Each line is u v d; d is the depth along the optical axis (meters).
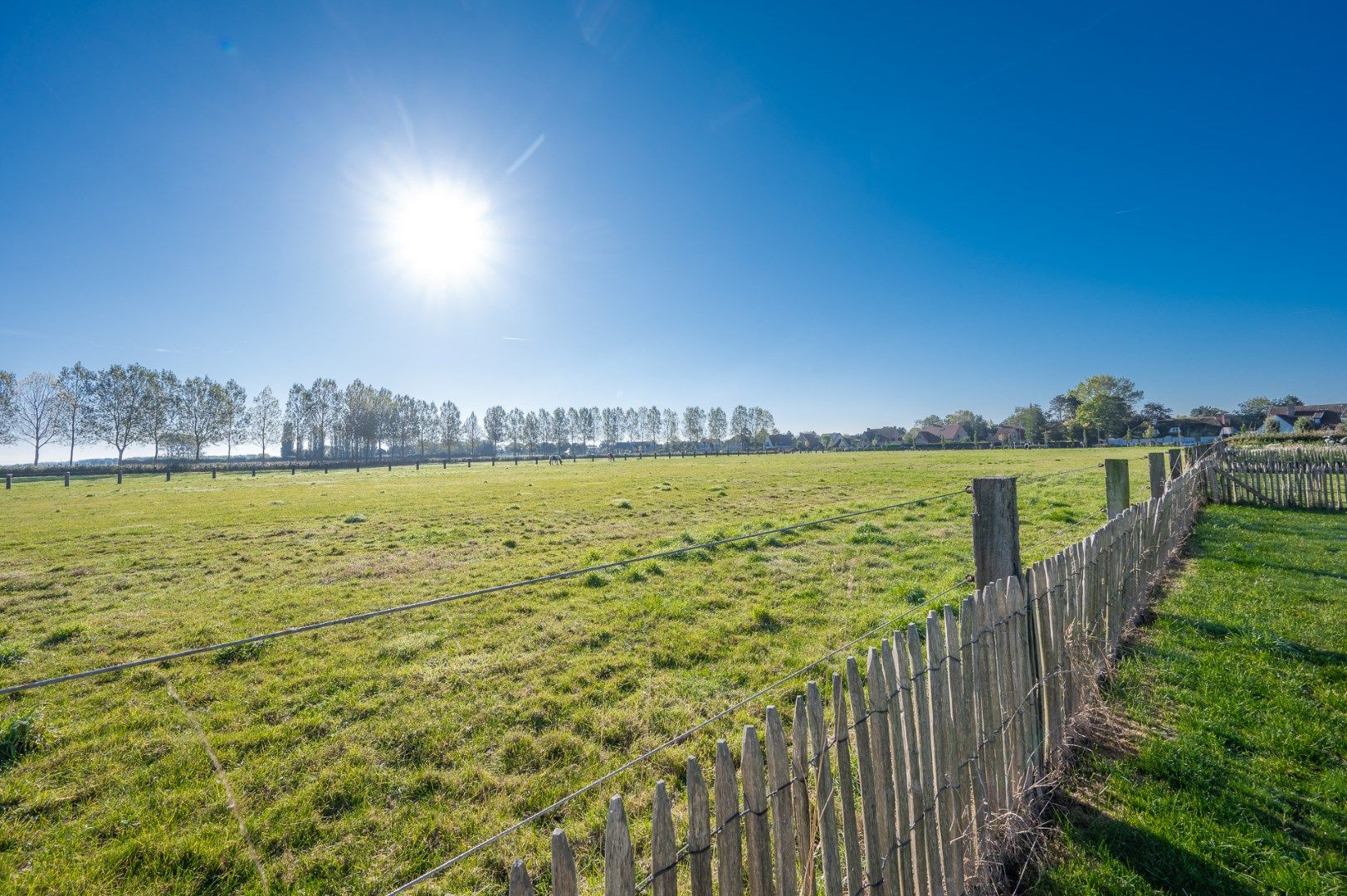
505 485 33.09
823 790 2.17
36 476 52.16
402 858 3.54
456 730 4.99
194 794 4.18
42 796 4.16
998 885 2.85
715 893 2.87
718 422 143.25
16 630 8.08
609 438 145.75
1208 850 3.02
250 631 7.77
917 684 2.62
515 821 3.83
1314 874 2.83
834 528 13.49
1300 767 3.63
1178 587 7.29
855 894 2.27
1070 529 11.99
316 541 14.84
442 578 10.55
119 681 6.14
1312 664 5.05
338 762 4.56
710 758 4.46
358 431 105.75
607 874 1.60
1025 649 3.45
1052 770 3.62
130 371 79.44
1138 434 99.25
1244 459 13.98
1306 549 9.08
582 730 4.96
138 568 11.86
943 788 2.69
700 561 10.80
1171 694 4.63
